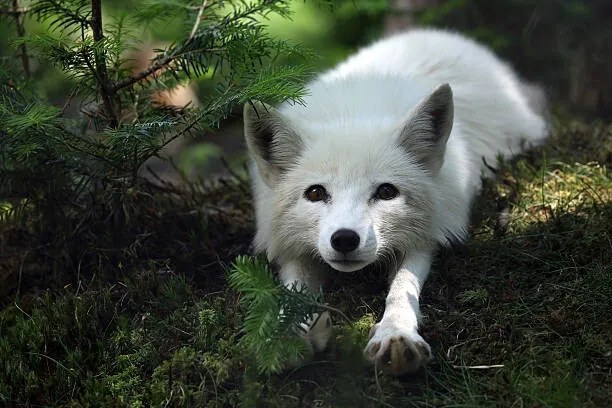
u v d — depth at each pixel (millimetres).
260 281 6414
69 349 7766
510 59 16031
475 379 6824
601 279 7645
